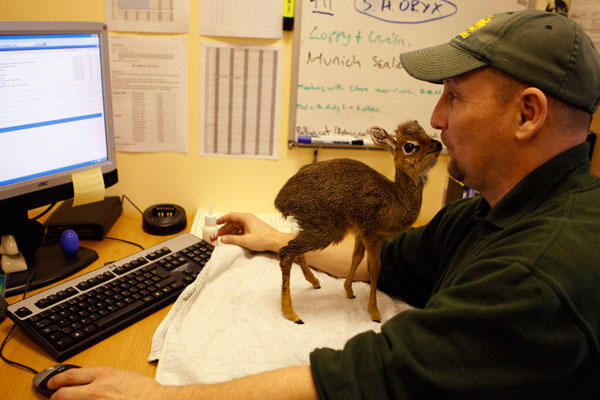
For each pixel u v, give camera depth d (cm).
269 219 136
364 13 123
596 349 56
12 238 99
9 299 94
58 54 99
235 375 77
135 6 120
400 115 134
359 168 90
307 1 121
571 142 68
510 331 55
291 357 83
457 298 60
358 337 65
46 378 72
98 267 107
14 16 118
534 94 63
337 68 128
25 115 96
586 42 64
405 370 59
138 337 85
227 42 124
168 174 136
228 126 132
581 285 55
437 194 145
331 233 88
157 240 122
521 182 69
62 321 83
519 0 127
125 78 125
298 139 131
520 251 60
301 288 105
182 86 127
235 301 97
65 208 126
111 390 68
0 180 95
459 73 66
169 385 71
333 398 60
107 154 115
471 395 57
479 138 69
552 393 59
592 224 60
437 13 126
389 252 105
